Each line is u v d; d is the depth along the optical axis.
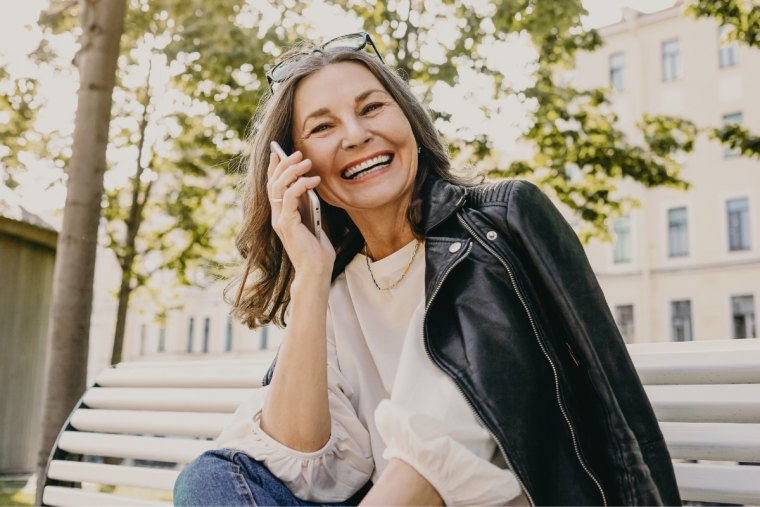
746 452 1.28
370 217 1.48
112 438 2.12
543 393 1.12
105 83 4.72
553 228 1.18
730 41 7.88
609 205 9.76
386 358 1.46
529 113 9.02
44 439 4.23
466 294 1.18
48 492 2.18
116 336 9.55
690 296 24.70
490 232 1.21
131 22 8.39
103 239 9.89
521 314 1.16
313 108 1.46
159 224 11.52
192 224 10.03
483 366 1.09
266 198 1.61
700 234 24.73
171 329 33.03
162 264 10.08
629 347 1.49
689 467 1.32
